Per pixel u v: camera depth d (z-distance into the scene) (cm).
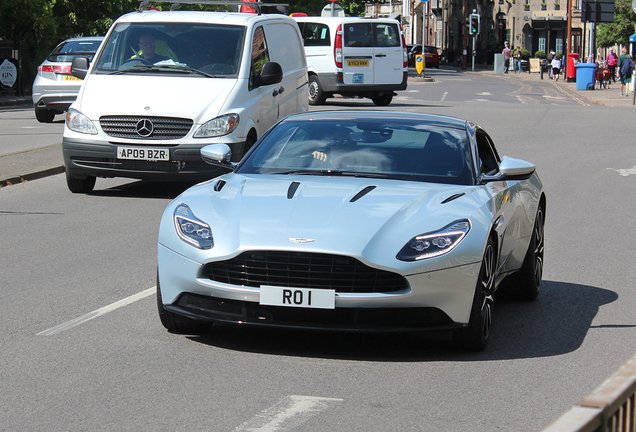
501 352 761
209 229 739
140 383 657
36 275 1029
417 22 16162
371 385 662
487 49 11600
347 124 936
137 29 1705
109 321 836
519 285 962
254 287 710
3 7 4812
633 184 1855
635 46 9056
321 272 698
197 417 587
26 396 627
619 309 929
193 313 734
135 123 1537
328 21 3559
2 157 2022
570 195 1725
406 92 4869
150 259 1121
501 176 847
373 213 738
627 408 297
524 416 600
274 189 796
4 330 802
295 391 644
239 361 716
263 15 1841
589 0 5509
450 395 643
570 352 764
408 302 699
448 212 748
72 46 3036
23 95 4684
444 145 888
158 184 1789
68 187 1667
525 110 3516
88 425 571
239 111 1578
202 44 1678
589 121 3094
